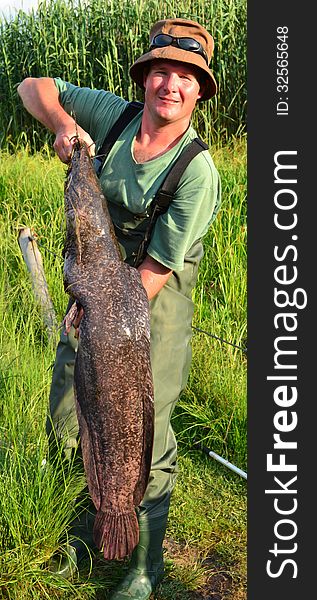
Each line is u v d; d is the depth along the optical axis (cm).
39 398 405
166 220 282
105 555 264
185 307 316
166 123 285
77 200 254
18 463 340
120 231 302
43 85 328
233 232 685
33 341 489
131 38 1260
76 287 253
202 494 423
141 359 256
